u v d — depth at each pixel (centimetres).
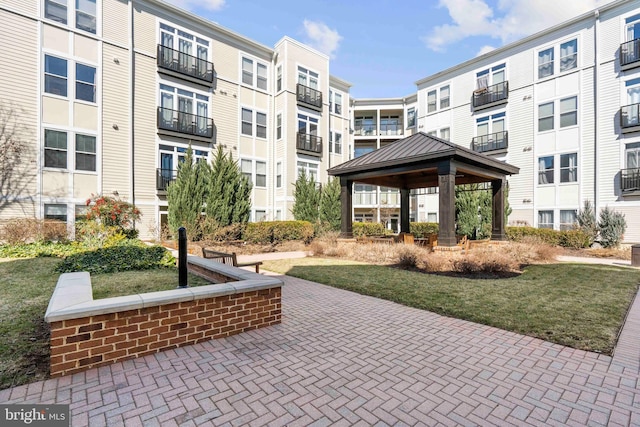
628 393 275
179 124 1652
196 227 1362
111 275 645
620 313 495
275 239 1597
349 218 1291
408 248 1040
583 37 1681
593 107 1639
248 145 1958
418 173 1388
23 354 328
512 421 238
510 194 1931
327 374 309
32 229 1141
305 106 2120
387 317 489
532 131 1856
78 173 1353
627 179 1513
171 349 362
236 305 417
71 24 1345
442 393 276
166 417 241
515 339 399
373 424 234
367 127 3014
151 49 1580
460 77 2216
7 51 1213
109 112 1435
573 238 1489
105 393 272
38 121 1268
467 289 660
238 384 290
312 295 627
